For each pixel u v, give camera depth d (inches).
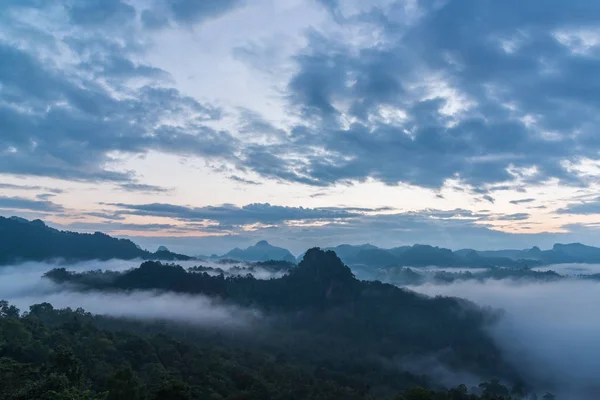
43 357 2667.3
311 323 6776.6
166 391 1959.9
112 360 3184.1
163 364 3449.8
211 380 3312.0
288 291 7573.8
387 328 6830.7
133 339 3656.5
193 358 3742.6
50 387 1749.5
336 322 6811.0
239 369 3745.1
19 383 1972.2
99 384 2544.3
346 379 4276.6
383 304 7529.5
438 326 7165.4
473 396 3821.4
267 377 3838.6
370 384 4384.8
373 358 5546.3
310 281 7760.8
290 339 5959.6
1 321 3142.2
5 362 2240.4
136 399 2009.1
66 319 4549.7
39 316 4525.1
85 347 3171.8
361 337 6427.2
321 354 5438.0
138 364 3272.6
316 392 3668.8
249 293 7524.6
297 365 4591.5
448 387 5182.1
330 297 7475.4
